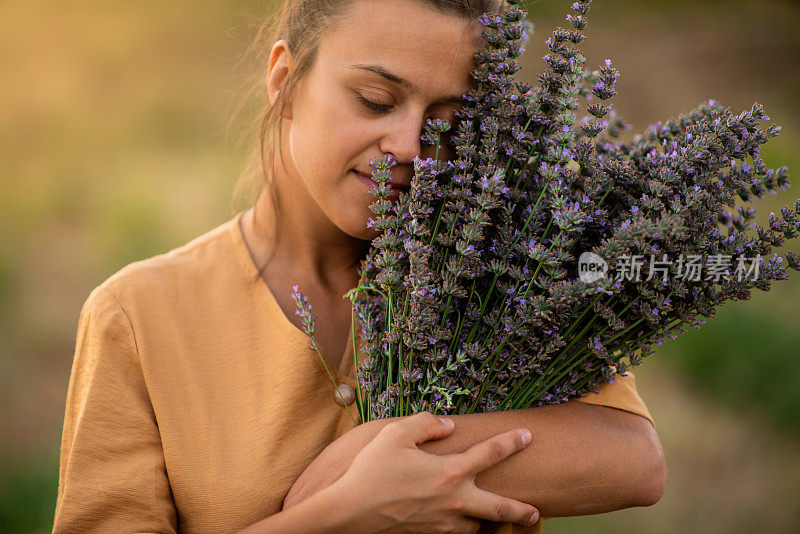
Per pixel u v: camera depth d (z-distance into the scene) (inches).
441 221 43.1
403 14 39.2
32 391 134.8
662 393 136.8
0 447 120.8
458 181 40.6
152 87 236.4
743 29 306.8
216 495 42.1
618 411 45.4
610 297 39.4
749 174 39.5
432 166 39.5
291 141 43.9
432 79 40.3
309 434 43.6
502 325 41.3
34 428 127.0
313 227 46.4
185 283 46.1
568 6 301.6
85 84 237.8
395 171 41.5
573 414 43.4
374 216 42.6
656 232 35.9
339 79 40.4
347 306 48.2
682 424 129.4
